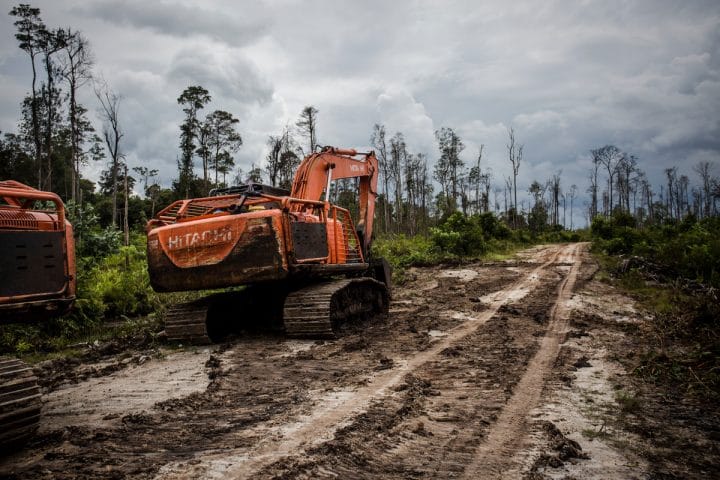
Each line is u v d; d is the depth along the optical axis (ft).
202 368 20.01
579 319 30.09
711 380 16.19
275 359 20.74
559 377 17.33
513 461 10.44
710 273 47.62
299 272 24.72
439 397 15.23
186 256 23.95
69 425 13.23
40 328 28.99
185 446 11.25
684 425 12.62
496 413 13.61
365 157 38.37
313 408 13.89
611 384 16.51
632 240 89.81
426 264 74.59
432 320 30.45
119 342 26.99
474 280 55.52
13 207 12.42
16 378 11.30
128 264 51.55
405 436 11.84
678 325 26.27
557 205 298.56
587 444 11.38
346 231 33.71
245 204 25.34
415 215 207.21
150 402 15.29
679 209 305.53
